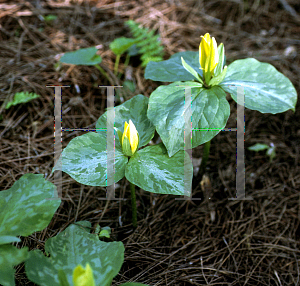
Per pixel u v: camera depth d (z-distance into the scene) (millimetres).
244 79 848
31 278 727
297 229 918
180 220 920
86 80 1056
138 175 789
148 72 867
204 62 817
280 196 953
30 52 1075
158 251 881
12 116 990
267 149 1006
